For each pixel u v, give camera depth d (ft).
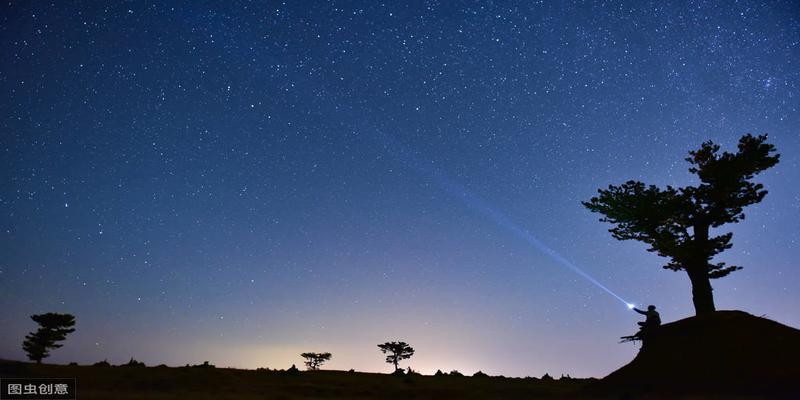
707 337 63.05
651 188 81.41
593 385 64.28
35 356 121.39
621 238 85.51
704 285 77.51
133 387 52.47
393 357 126.11
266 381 64.90
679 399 50.72
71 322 126.41
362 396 56.70
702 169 79.10
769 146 75.77
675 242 78.48
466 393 60.39
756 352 57.72
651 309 69.10
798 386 49.60
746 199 76.84
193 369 70.03
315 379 70.08
